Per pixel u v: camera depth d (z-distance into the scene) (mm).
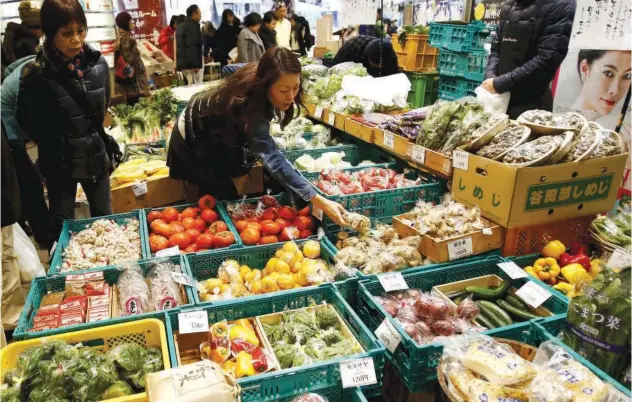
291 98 2639
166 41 11758
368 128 3930
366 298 2336
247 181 3875
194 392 1480
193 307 2164
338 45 11328
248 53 8867
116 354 1841
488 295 2459
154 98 5707
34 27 3611
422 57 7164
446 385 1708
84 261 2646
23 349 1823
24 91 2809
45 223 3203
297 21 11516
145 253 2729
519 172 2406
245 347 2004
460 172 2822
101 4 9711
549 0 3492
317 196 2707
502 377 1624
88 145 3131
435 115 3240
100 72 3105
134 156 4527
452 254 2561
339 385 1854
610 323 1723
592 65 4574
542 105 3789
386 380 2312
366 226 2680
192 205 3289
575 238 2750
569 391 1567
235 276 2529
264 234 2938
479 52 5809
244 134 2949
